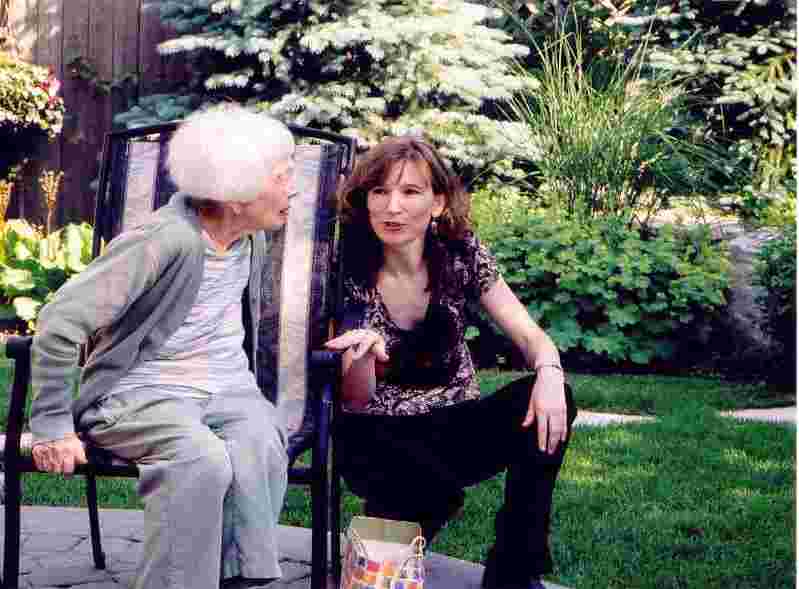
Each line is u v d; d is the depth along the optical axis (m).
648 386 5.56
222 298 2.20
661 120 7.40
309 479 2.14
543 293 6.44
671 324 6.23
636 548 3.06
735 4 8.90
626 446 4.20
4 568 2.11
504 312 2.58
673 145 7.38
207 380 2.17
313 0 7.77
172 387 2.13
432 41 7.95
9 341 2.15
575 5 8.86
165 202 2.66
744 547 3.07
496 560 2.49
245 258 2.26
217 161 2.08
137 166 2.71
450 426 2.54
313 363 2.20
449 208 2.49
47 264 7.13
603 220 6.70
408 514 2.54
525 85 7.91
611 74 8.48
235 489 2.01
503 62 8.30
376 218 2.43
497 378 5.63
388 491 2.52
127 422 2.06
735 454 4.10
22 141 8.50
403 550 2.13
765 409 5.12
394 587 2.11
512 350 6.25
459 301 2.56
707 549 3.04
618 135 7.09
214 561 1.96
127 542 2.99
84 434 2.12
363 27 7.63
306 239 2.62
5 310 7.12
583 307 6.31
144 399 2.09
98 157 8.73
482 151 7.61
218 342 2.20
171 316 2.10
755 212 7.61
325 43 7.41
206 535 1.95
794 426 4.57
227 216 2.16
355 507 3.45
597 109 7.25
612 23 8.73
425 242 2.52
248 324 2.35
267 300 2.60
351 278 2.55
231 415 2.13
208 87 7.78
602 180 7.09
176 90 8.73
